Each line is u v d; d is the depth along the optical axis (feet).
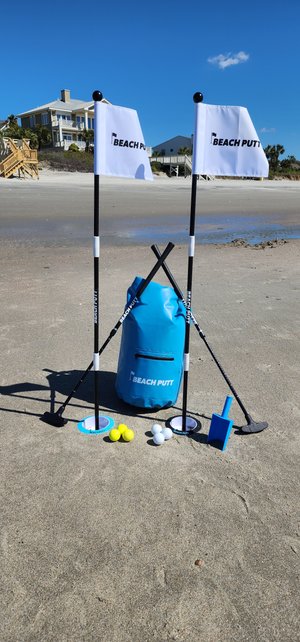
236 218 64.39
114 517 8.96
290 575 7.83
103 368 15.40
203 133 10.27
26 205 69.72
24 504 9.23
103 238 43.52
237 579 7.73
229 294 24.20
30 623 6.93
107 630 6.86
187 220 59.93
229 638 6.79
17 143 131.54
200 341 17.80
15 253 35.24
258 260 33.94
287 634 6.88
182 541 8.46
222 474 10.30
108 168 10.30
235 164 10.47
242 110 10.23
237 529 8.76
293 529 8.80
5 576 7.68
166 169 195.11
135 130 10.32
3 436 11.50
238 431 12.02
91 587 7.52
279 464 10.71
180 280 27.12
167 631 6.86
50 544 8.32
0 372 14.88
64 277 27.35
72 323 19.30
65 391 13.85
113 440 11.35
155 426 11.71
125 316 11.87
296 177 247.50
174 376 12.28
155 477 10.12
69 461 10.59
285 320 20.33
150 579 7.68
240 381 14.67
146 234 47.01
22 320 19.60
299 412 12.96
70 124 207.31
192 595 7.43
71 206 70.49
